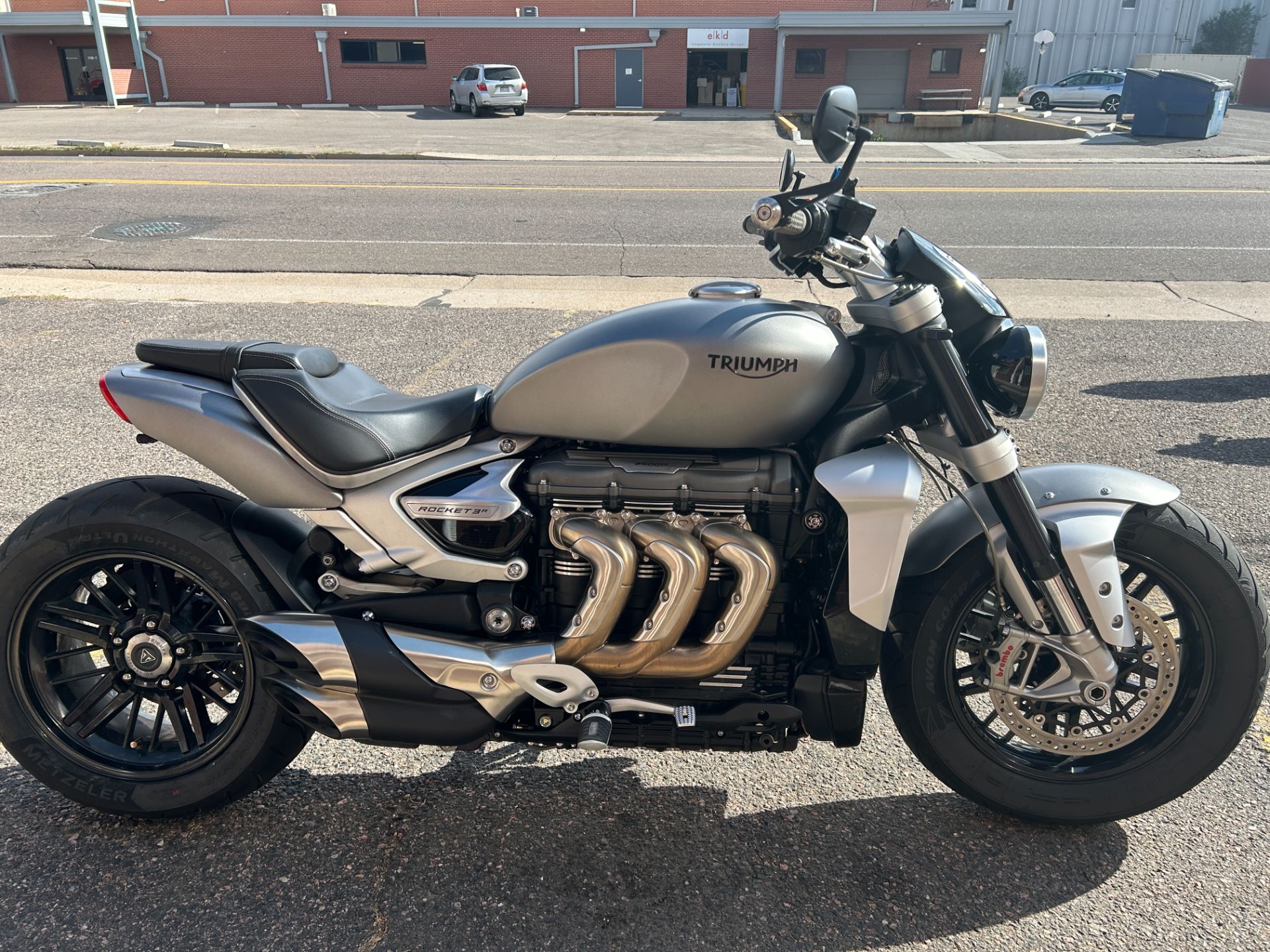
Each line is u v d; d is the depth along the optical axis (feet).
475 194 48.11
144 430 8.18
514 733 8.32
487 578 8.14
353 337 24.00
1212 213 43.52
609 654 7.95
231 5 129.70
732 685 8.30
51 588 8.66
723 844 8.69
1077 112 136.15
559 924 7.79
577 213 42.93
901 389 7.92
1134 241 37.27
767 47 131.23
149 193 46.98
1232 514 15.01
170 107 120.06
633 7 131.03
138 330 24.54
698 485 7.82
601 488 7.87
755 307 7.72
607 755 9.98
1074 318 26.58
